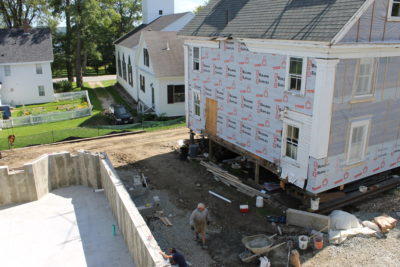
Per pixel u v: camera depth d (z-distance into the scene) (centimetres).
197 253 1217
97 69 7031
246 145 1728
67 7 4453
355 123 1378
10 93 3931
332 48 1175
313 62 1259
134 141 2436
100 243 1262
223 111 1866
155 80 2989
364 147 1457
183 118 3006
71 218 1430
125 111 3042
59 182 1714
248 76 1625
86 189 1703
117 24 6931
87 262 1158
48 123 3100
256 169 1686
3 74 3853
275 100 1483
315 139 1298
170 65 2981
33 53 3994
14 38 4094
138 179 1700
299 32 1286
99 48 6662
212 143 2077
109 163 1598
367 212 1448
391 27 1309
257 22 1569
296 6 1445
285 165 1485
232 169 1908
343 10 1209
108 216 1447
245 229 1359
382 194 1595
